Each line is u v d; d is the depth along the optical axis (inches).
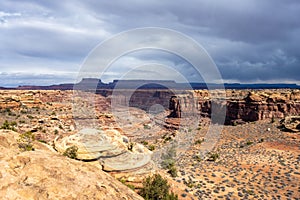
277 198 1239.5
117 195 365.7
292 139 2655.0
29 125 2230.6
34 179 333.1
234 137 2970.0
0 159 352.2
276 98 3900.1
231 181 1451.8
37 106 3612.2
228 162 1857.8
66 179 349.7
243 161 1911.9
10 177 323.0
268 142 2588.6
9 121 2493.8
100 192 350.6
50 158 386.9
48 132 2096.5
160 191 805.9
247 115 4028.1
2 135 611.2
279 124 3368.6
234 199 1190.3
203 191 1209.4
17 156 368.2
